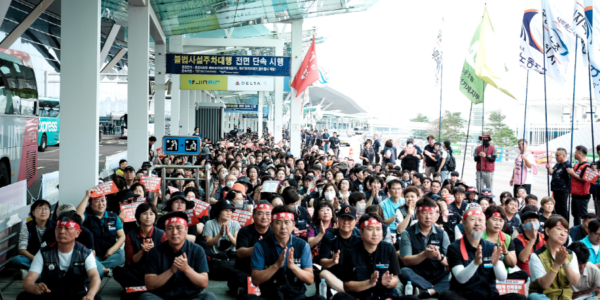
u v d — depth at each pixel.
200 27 20.84
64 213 5.00
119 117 71.06
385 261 5.40
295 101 20.80
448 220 8.16
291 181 10.51
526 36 12.16
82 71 9.28
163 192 10.23
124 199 7.25
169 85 20.34
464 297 5.42
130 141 14.18
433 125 53.78
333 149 33.19
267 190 8.73
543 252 5.78
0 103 12.34
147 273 4.92
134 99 14.19
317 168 12.65
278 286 5.22
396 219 7.93
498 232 5.88
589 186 10.35
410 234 6.43
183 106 28.88
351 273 5.43
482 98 13.90
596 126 23.56
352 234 6.01
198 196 8.34
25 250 6.51
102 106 67.50
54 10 25.28
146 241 5.89
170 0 16.81
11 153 13.25
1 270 6.86
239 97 70.69
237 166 10.95
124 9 16.19
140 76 14.19
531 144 33.72
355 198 8.07
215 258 7.21
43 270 5.00
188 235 7.16
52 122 34.81
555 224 5.62
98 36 9.35
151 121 64.12
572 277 5.53
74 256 5.02
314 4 18.95
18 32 20.08
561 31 11.20
